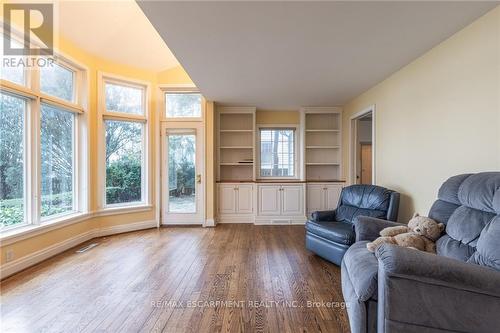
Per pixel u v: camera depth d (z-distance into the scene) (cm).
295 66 311
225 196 526
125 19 356
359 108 448
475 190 175
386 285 138
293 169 570
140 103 472
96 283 255
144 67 464
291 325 190
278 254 341
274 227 490
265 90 414
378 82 372
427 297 132
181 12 199
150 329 185
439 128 256
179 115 504
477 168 214
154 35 400
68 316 200
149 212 480
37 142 313
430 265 130
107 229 429
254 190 520
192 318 198
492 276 124
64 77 367
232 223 521
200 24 217
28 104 307
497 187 161
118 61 434
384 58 289
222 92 426
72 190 388
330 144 563
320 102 500
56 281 259
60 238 343
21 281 259
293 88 402
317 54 277
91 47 388
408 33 234
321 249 318
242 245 379
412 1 187
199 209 504
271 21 213
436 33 234
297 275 276
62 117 368
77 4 311
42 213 331
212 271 285
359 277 168
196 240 403
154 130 484
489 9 197
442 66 251
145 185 477
